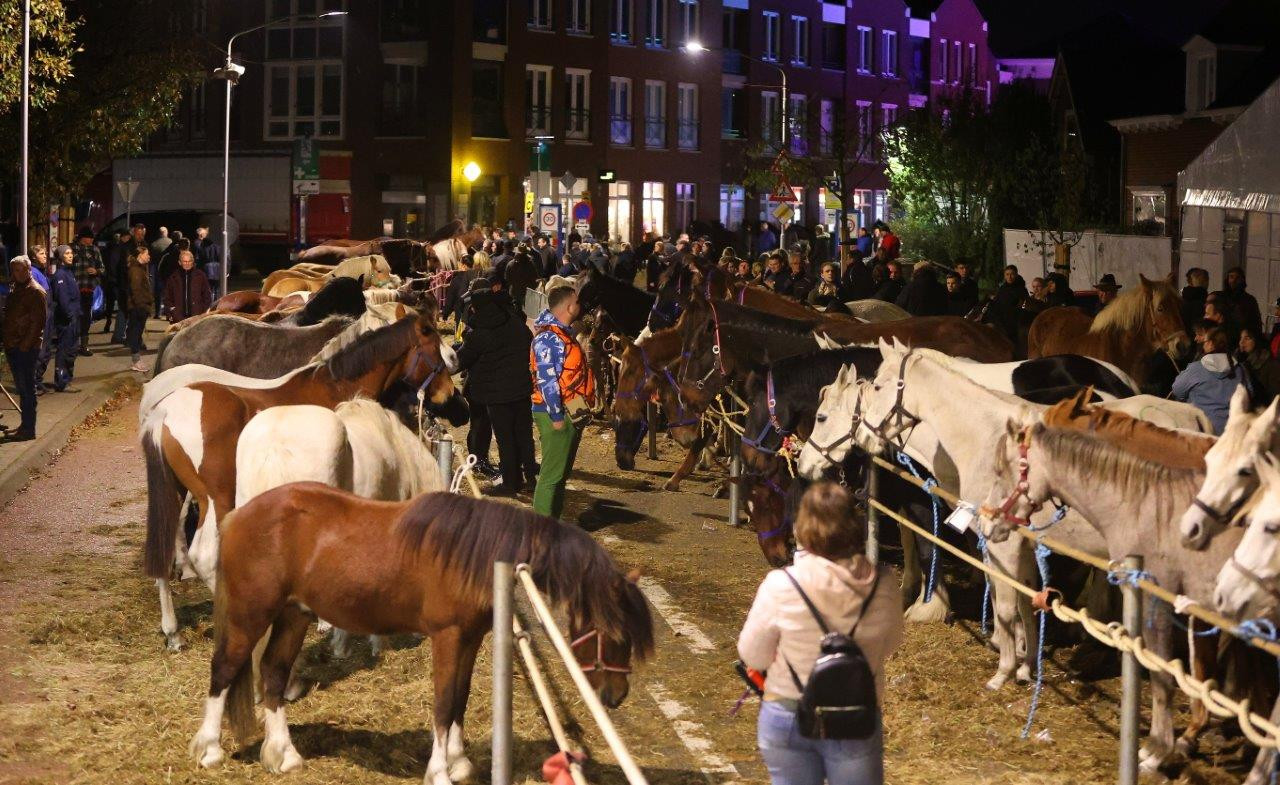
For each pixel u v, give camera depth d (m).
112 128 30.41
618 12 54.97
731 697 8.39
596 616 6.34
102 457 16.28
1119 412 7.78
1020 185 38.44
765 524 10.65
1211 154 18.25
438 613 6.57
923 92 67.25
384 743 7.54
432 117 50.59
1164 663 6.01
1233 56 33.81
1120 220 37.34
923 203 41.62
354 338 9.96
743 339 12.23
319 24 51.38
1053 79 43.06
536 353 11.59
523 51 51.88
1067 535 8.28
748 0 59.56
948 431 8.71
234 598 6.90
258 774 7.04
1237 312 15.48
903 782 7.08
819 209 61.84
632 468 14.23
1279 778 6.33
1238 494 6.25
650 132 56.22
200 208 52.75
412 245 29.08
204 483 8.59
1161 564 7.11
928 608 9.98
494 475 14.91
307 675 8.67
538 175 39.50
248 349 11.41
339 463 8.01
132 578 10.84
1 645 9.06
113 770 7.01
